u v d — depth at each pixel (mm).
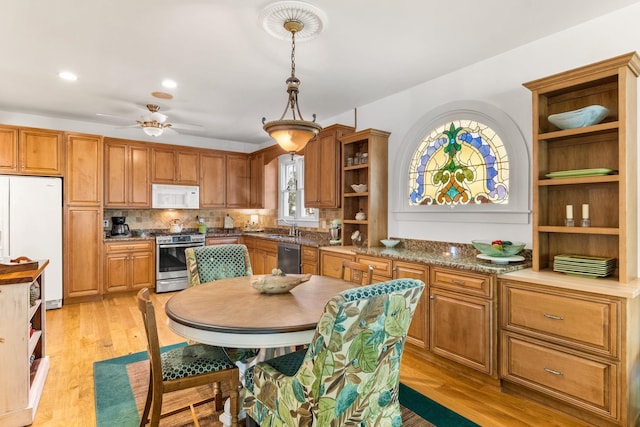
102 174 4730
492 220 3012
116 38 2617
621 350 1888
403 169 3779
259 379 1643
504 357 2395
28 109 4422
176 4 2186
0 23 2400
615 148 2293
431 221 3510
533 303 2232
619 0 2203
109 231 5375
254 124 5234
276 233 6211
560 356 2115
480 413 2184
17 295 2035
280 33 2543
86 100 4066
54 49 2793
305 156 4766
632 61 2039
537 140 2443
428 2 2191
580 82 2232
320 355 1272
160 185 5469
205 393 2414
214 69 3189
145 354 3014
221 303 2018
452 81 3309
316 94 3896
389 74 3344
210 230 6383
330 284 2486
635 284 2021
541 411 2201
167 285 5223
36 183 4188
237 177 6352
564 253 2537
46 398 2301
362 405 1439
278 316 1784
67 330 3586
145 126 4062
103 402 2260
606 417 1941
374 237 3848
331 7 2232
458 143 3303
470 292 2568
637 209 2193
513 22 2447
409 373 2721
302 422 1376
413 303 1458
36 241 4188
